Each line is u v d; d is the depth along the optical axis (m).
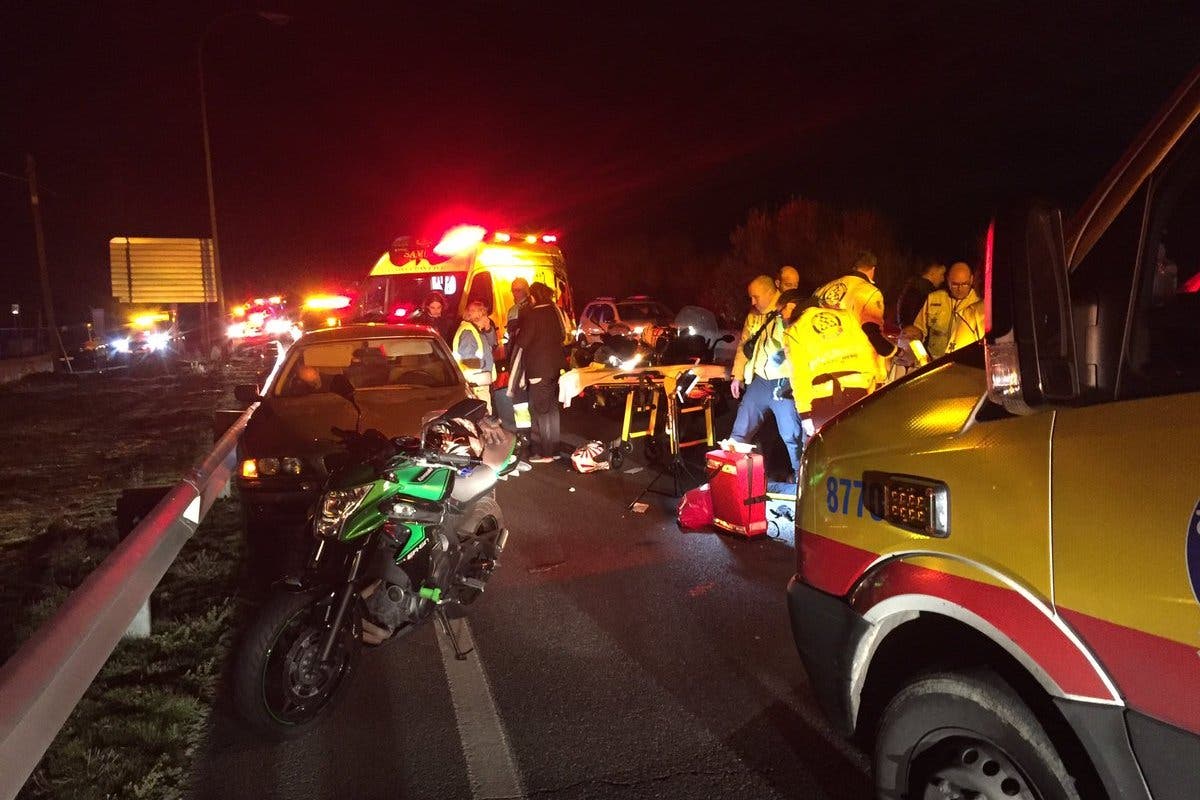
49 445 12.46
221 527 7.36
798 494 3.20
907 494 2.62
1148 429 2.08
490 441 4.96
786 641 4.86
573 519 7.38
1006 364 2.26
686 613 5.29
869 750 3.14
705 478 8.62
